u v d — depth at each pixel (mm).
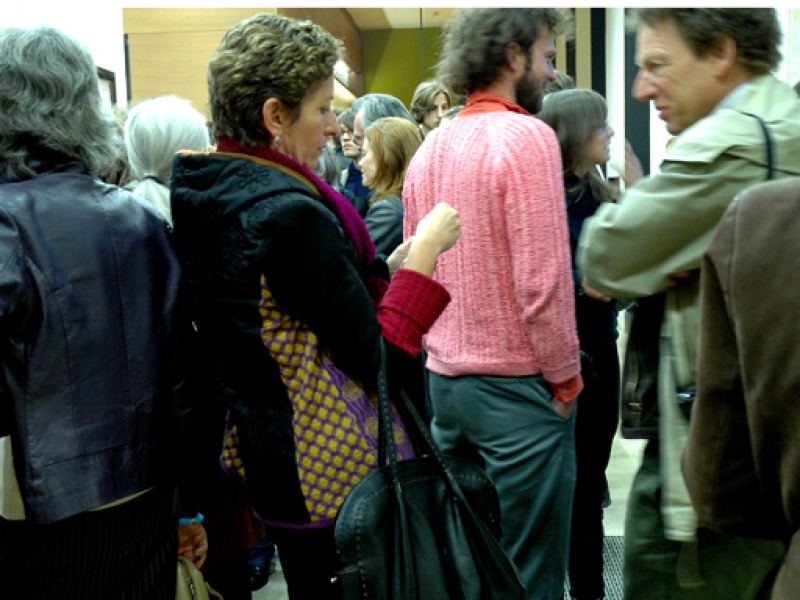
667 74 1390
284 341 1355
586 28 5348
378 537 1323
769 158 1256
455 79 1974
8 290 1180
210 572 2016
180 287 1418
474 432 1975
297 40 1388
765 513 990
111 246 1319
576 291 2383
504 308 1872
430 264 1462
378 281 1596
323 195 1435
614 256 1372
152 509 1379
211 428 1562
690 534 1352
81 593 1294
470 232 1863
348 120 3852
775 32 1342
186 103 2096
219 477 1879
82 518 1271
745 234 866
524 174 1774
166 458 1386
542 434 1918
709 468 986
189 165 1410
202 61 3678
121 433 1299
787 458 840
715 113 1325
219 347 1425
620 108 5020
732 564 1423
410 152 2768
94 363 1271
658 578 1504
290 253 1309
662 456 1390
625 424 1500
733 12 1315
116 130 1407
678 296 1367
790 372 819
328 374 1383
